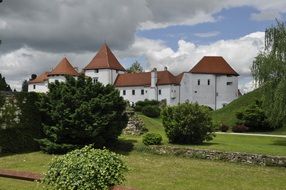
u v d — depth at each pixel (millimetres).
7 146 27609
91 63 91812
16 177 15227
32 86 102125
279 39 33500
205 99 90375
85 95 28391
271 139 36281
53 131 28438
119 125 29594
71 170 9805
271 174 21000
